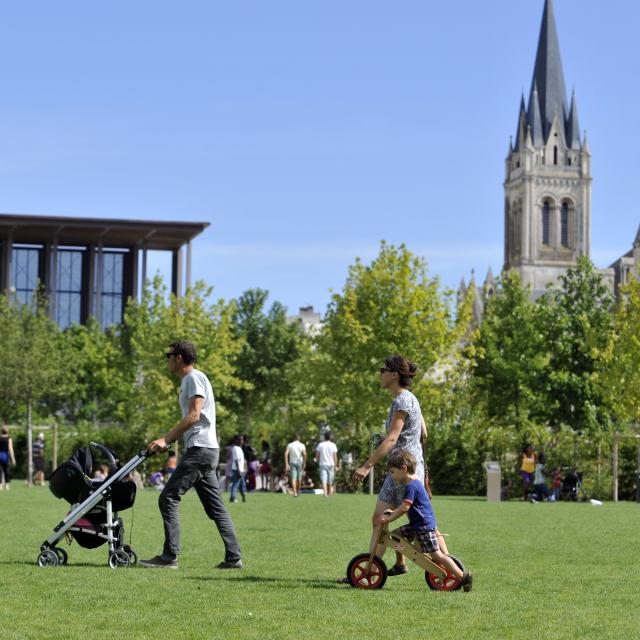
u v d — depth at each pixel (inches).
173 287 4953.3
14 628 415.8
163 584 545.6
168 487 632.4
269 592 522.3
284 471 2258.9
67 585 536.7
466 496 2126.0
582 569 647.8
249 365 4424.2
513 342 3063.5
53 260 4581.7
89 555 704.4
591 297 3073.3
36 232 4571.9
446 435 2190.0
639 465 1988.2
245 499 1710.1
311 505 1494.8
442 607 480.7
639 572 634.2
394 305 2440.9
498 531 979.3
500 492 1899.6
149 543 794.8
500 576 607.8
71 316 4916.3
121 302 4972.9
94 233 4571.9
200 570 617.0
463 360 2434.8
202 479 633.0
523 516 1251.8
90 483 639.8
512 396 3043.8
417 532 542.3
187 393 633.0
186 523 1031.6
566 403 2979.8
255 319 4488.2
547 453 2110.0
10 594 502.9
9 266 4522.6
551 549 786.2
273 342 4446.4
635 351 2313.0
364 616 453.7
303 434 2288.4
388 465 551.8
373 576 547.8
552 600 507.8
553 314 3068.4
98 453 2498.8
